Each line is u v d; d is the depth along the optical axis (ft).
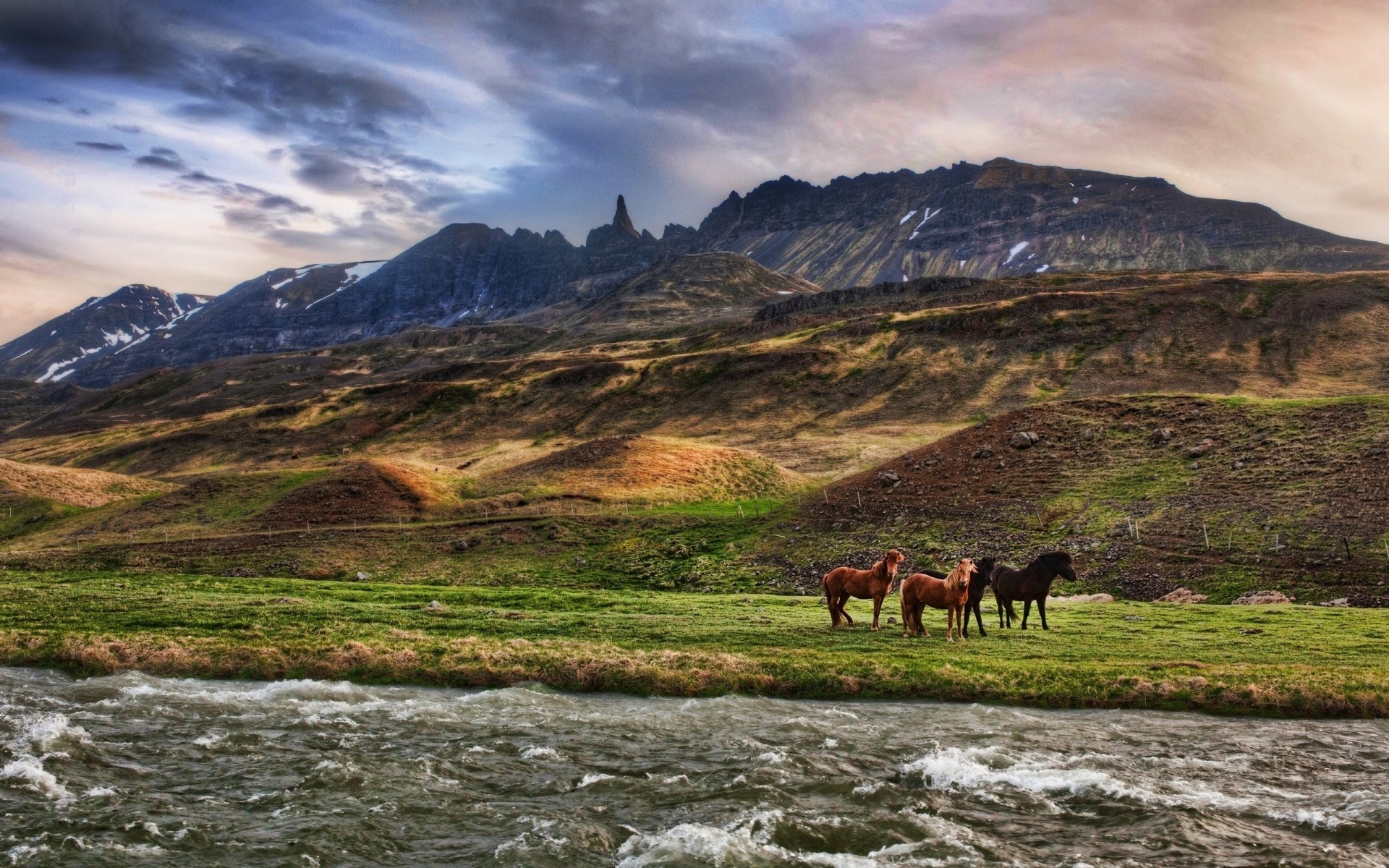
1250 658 100.48
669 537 255.29
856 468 395.55
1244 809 51.62
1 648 101.91
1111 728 73.61
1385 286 632.38
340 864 42.78
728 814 49.75
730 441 542.16
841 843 46.65
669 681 90.33
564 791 54.70
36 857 42.37
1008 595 123.54
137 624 118.62
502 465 395.75
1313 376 520.83
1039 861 43.98
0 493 414.41
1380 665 95.86
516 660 97.25
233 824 47.93
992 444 288.30
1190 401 290.97
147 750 62.80
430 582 228.43
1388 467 216.33
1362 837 46.98
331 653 100.01
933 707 82.33
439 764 59.67
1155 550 204.23
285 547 262.88
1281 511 210.18
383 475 343.46
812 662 95.20
